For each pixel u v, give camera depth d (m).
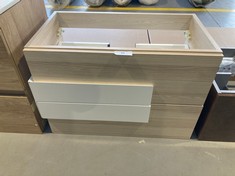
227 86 1.26
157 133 1.24
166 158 1.18
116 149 1.22
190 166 1.14
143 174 1.11
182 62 0.84
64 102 1.03
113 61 0.85
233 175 1.10
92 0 2.08
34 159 1.17
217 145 1.23
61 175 1.10
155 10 2.11
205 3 2.11
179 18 1.11
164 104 1.04
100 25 1.17
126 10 2.10
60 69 0.90
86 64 0.88
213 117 1.09
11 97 1.06
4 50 0.86
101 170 1.12
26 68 1.03
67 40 1.20
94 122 1.19
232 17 1.97
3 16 0.82
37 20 1.13
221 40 1.39
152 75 0.90
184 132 1.21
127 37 1.23
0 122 1.22
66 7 2.14
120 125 1.20
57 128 1.26
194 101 1.01
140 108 1.02
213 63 0.83
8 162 1.16
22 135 1.29
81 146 1.24
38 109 1.11
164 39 1.22
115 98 0.98
